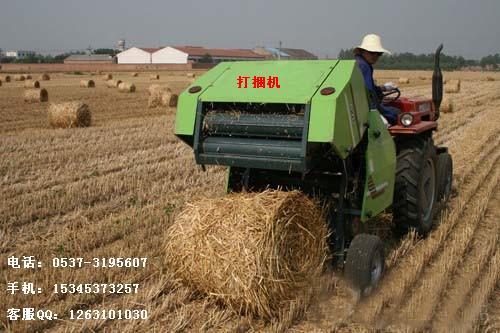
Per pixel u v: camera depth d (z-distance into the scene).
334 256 4.98
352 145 4.49
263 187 5.46
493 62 84.94
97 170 9.43
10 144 11.84
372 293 4.77
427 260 5.47
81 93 29.42
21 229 6.36
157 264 5.20
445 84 29.61
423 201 6.10
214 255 4.27
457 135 13.41
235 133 4.64
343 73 4.47
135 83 40.56
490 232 6.49
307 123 4.23
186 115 4.74
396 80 44.78
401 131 5.65
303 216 4.49
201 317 4.35
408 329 4.16
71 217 6.81
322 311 4.50
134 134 13.62
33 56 130.38
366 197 4.83
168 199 7.62
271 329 4.19
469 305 4.59
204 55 98.44
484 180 8.94
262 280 4.14
